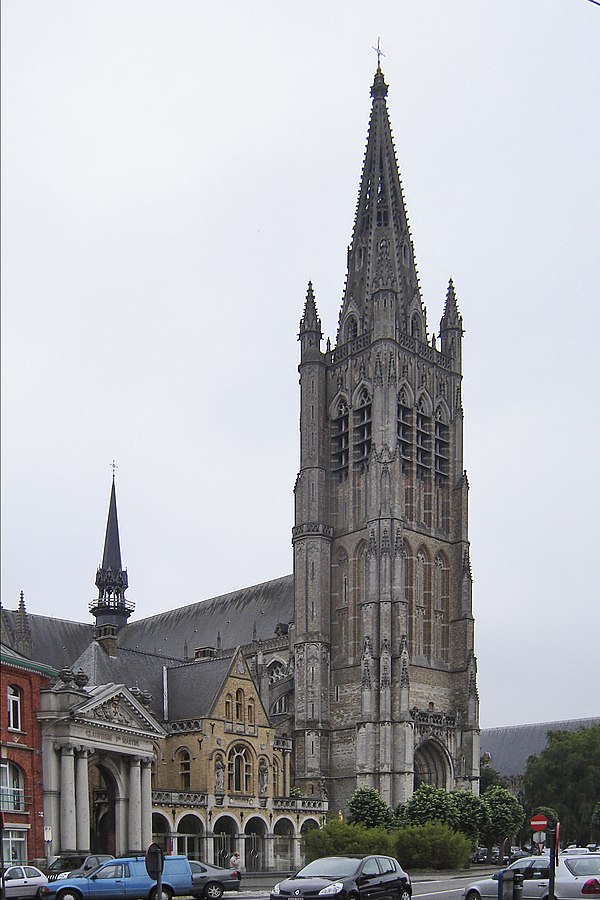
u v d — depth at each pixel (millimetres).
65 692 80125
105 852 92438
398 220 169500
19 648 128250
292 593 162375
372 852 97625
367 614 143875
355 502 154500
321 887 44938
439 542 156625
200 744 110375
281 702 149625
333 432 161000
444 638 153250
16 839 74438
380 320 156750
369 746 138500
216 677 115750
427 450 159000
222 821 111625
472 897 49500
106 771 90250
